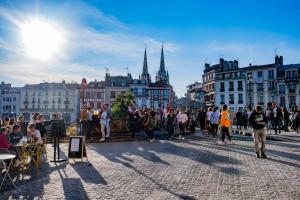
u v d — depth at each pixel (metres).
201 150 13.26
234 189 6.77
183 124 19.06
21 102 93.88
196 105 78.31
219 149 13.55
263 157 11.02
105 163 10.34
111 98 81.38
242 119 25.16
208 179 7.75
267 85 65.38
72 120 90.94
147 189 6.88
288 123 24.84
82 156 10.85
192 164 9.86
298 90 61.03
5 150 9.34
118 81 82.06
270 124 26.28
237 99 69.44
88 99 84.50
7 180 8.08
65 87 92.56
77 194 6.57
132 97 46.50
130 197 6.28
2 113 99.25
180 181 7.57
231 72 70.69
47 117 92.12
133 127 19.12
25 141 10.09
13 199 6.30
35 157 10.29
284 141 16.62
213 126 19.55
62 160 10.99
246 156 11.40
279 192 6.49
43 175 8.66
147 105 81.06
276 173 8.32
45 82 95.31
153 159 10.96
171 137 19.05
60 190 6.93
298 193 6.40
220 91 72.25
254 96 67.00
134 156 11.77
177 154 12.12
